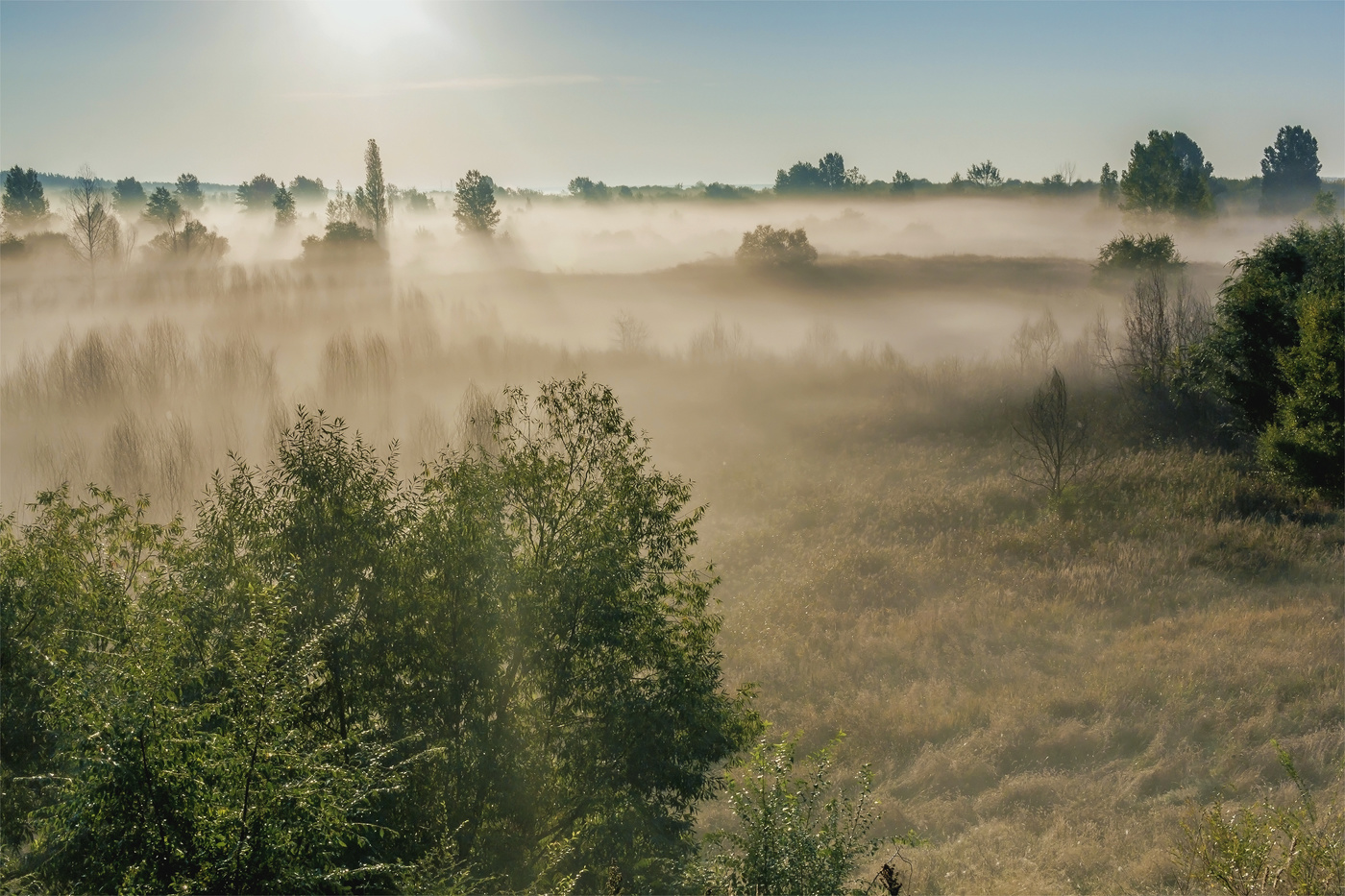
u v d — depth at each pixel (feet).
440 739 42.14
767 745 50.78
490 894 39.04
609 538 48.29
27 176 498.28
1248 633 74.43
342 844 29.71
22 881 30.68
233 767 28.45
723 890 32.99
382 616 43.55
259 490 47.80
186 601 39.60
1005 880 45.96
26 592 39.73
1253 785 53.52
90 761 27.89
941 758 60.39
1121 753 59.88
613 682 46.55
